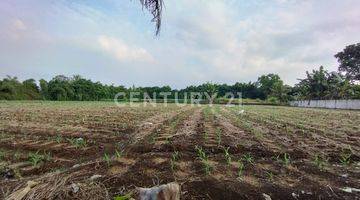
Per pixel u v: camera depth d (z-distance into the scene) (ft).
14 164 24.61
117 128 45.65
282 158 26.55
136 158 24.98
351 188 18.90
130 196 16.25
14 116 63.46
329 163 25.26
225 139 34.81
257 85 272.72
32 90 201.05
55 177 18.79
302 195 17.58
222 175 20.43
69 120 57.21
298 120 66.85
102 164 22.29
